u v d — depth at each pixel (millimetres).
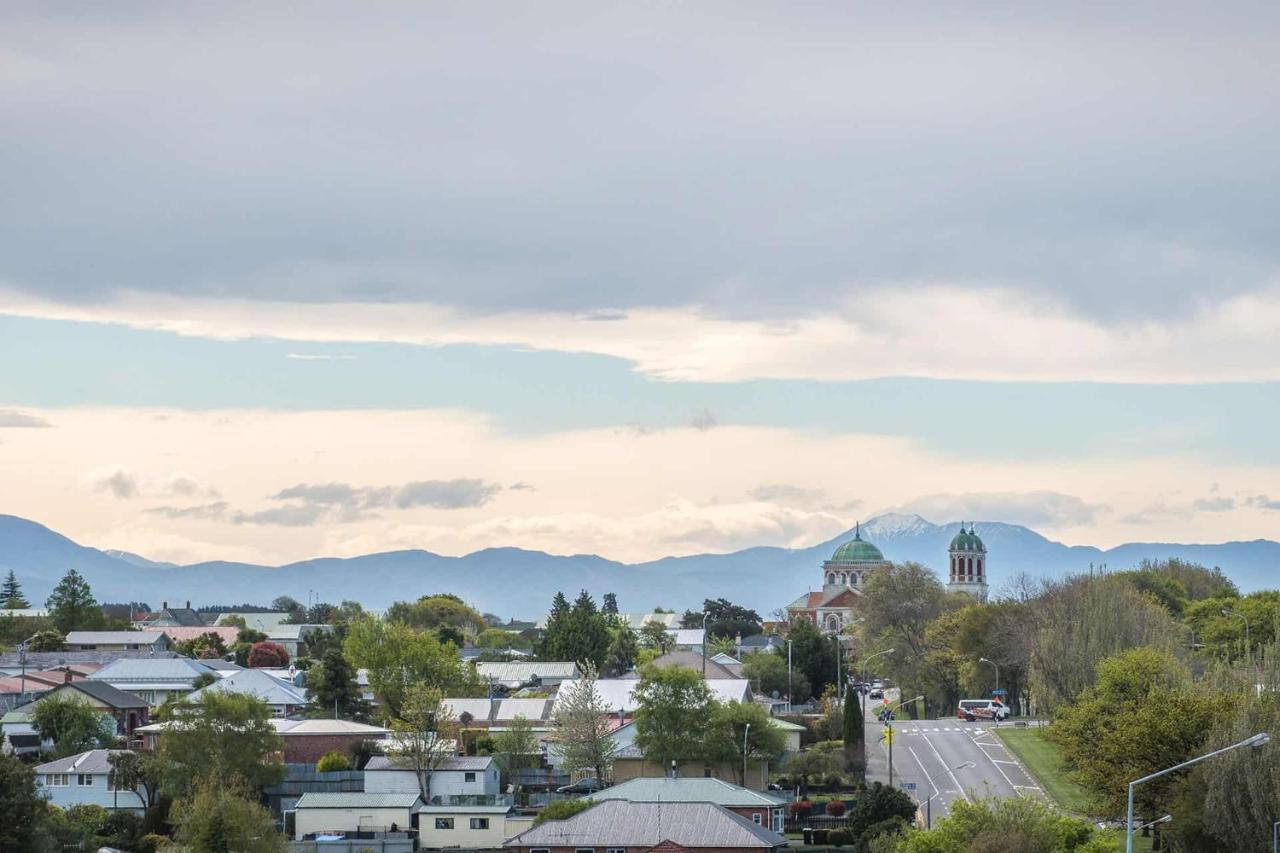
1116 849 182375
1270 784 185125
